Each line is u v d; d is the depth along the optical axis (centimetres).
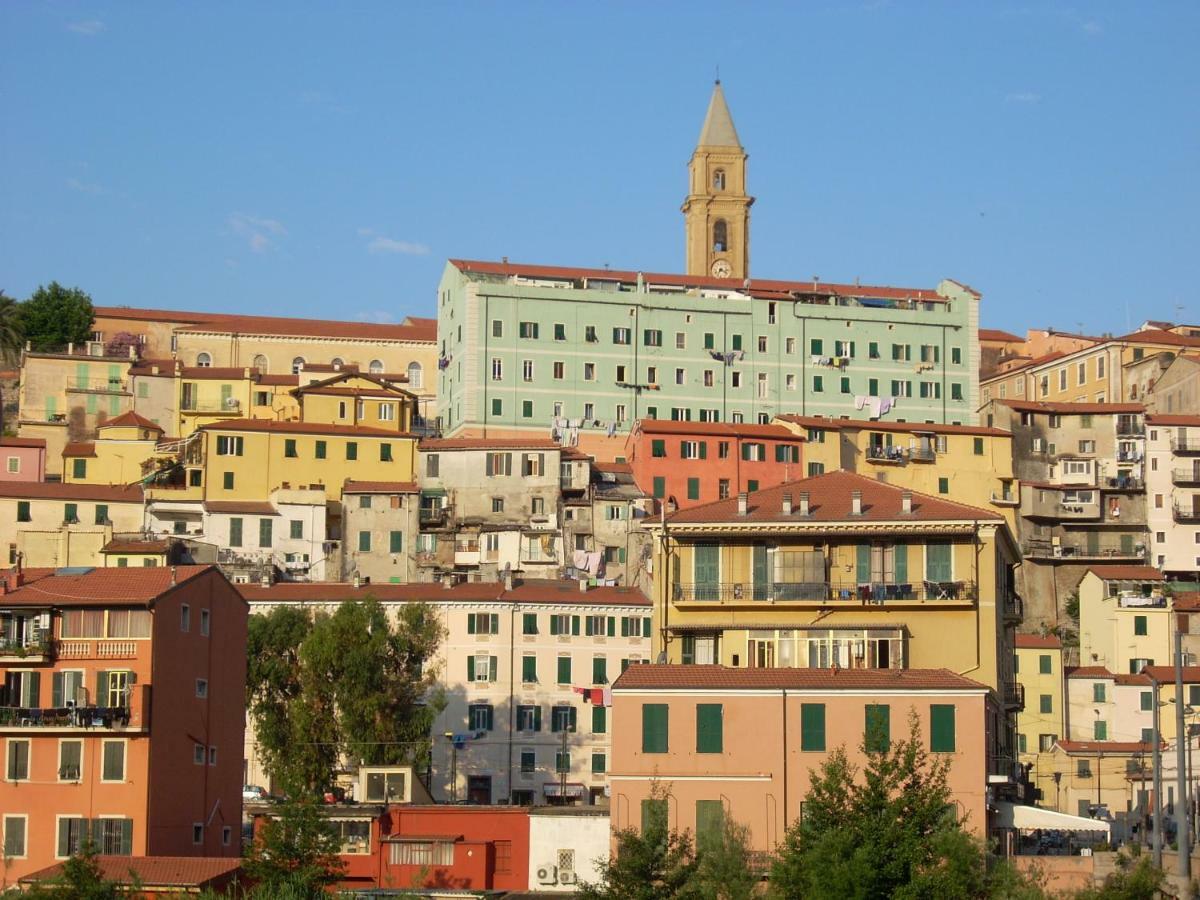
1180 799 9538
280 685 14762
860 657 11706
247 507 18800
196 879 9412
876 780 8756
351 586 16712
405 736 14600
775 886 8650
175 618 11200
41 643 10944
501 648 16088
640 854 8912
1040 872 9106
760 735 10438
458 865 11106
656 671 10800
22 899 9012
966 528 11838
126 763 10719
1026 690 18062
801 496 12188
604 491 19812
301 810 10025
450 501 19388
